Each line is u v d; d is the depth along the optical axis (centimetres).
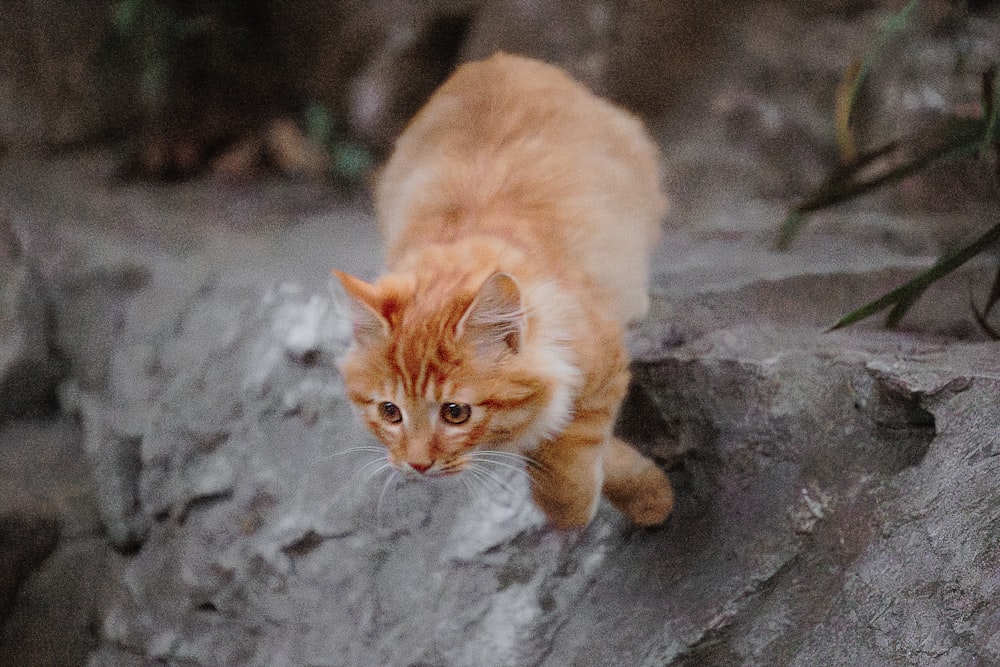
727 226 622
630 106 707
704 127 698
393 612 437
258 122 816
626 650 386
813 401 394
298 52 809
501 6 709
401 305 312
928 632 343
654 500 394
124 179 772
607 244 363
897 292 387
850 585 366
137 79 818
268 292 532
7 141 795
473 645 411
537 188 363
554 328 317
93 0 797
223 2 802
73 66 803
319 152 785
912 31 634
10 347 596
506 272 298
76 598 536
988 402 358
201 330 542
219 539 493
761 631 373
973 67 610
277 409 499
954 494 354
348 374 329
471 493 441
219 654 477
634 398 421
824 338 439
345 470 471
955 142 412
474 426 314
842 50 662
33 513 541
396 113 762
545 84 414
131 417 539
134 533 526
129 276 608
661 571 399
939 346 409
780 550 379
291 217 700
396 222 389
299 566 470
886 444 381
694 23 696
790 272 489
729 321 453
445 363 306
